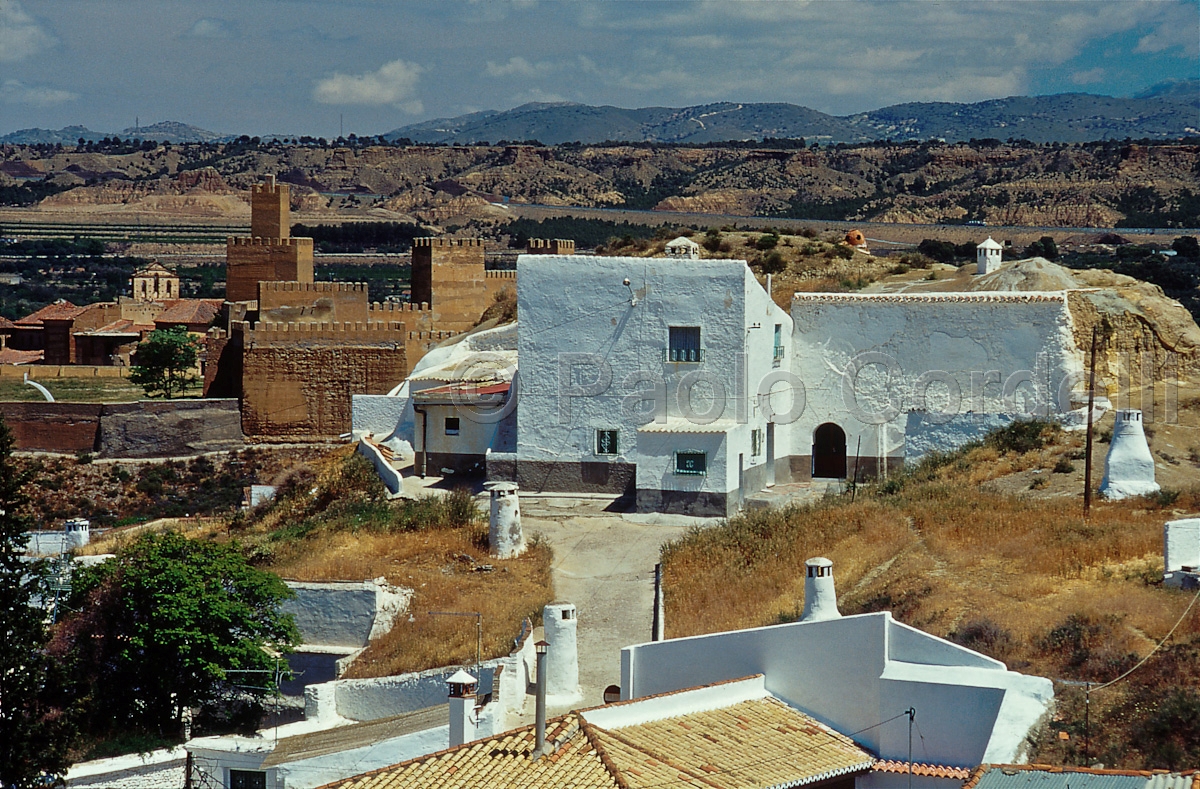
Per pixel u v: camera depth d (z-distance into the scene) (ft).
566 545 207.51
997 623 137.39
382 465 245.04
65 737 145.79
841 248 326.03
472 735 137.39
